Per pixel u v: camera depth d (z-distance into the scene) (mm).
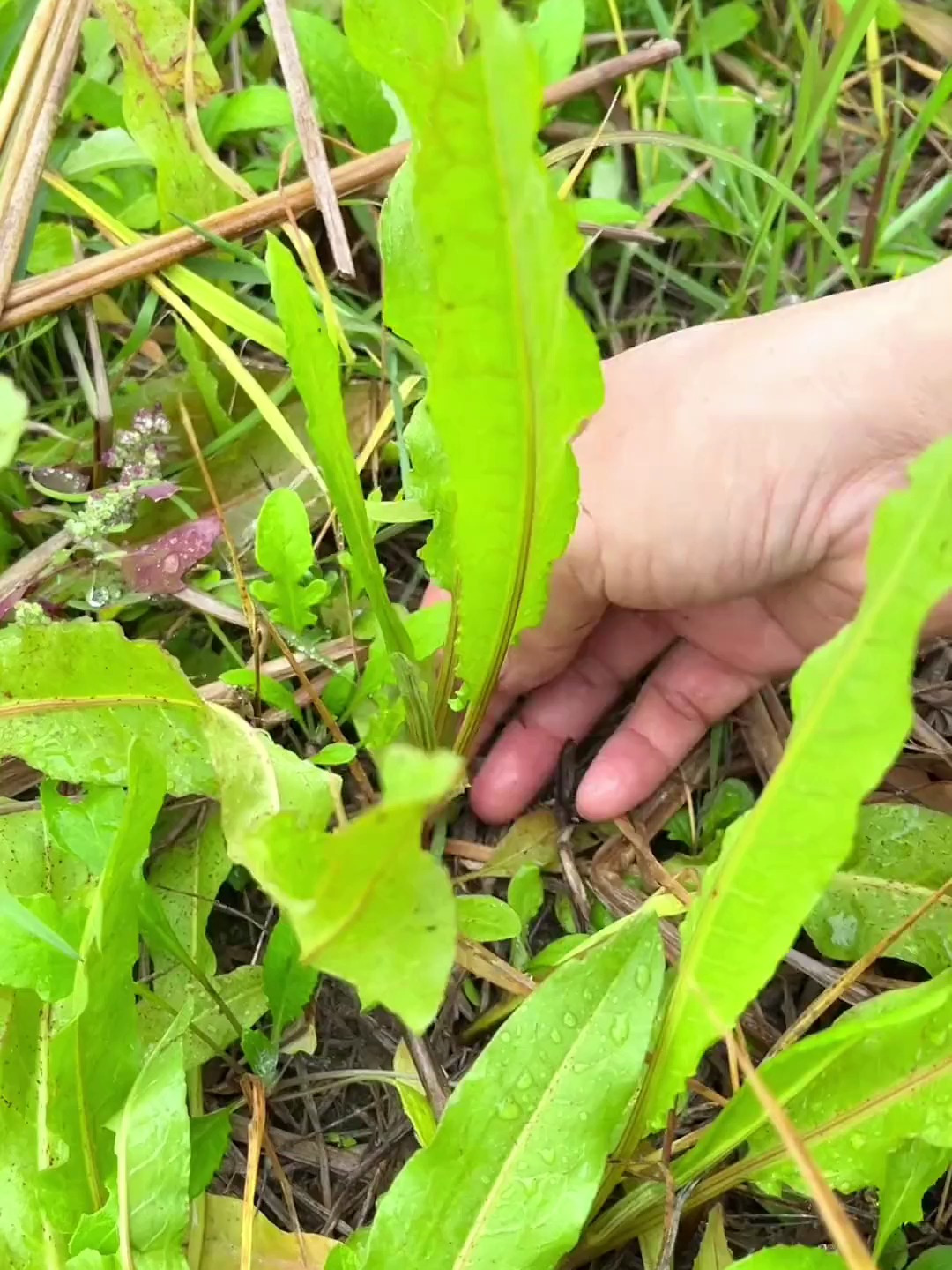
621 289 350
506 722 323
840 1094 218
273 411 296
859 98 393
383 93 329
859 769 156
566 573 275
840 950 277
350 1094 274
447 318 169
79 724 242
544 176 148
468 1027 279
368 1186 260
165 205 319
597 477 268
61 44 317
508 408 183
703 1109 270
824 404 259
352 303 333
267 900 285
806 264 365
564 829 302
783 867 174
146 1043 247
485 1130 205
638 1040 203
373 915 131
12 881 253
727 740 320
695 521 267
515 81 139
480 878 302
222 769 242
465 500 200
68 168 325
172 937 237
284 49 315
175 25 315
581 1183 202
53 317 315
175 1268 207
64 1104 212
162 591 273
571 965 207
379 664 270
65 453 304
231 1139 258
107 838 237
